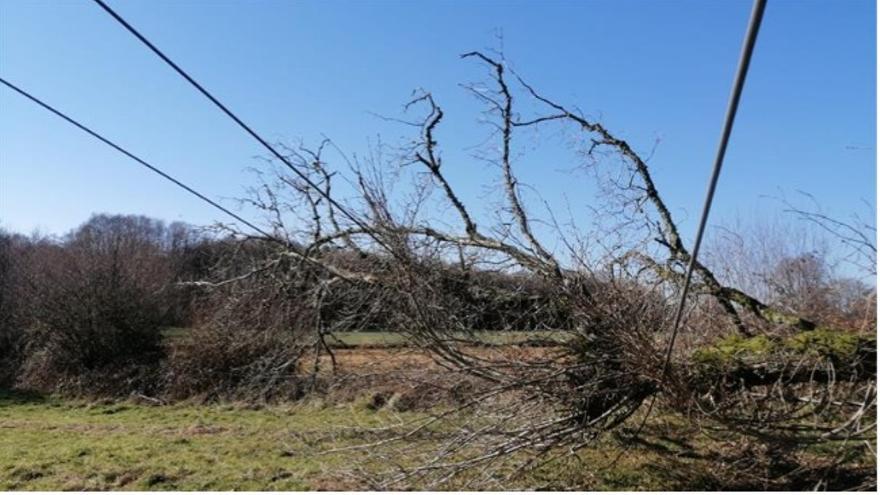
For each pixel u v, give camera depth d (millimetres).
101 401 14141
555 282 6227
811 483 5777
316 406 10883
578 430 5988
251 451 8500
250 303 10172
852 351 5500
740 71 1896
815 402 5578
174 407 13023
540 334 6133
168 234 17328
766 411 5812
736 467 6336
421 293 5852
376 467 6691
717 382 5773
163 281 16500
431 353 5973
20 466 7797
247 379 12336
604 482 6219
